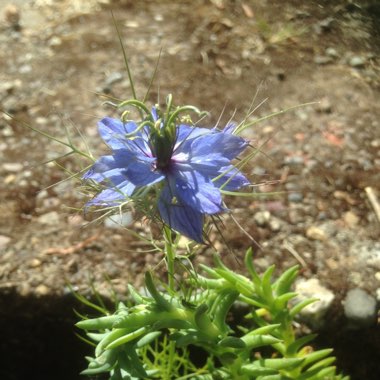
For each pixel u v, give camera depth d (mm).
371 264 201
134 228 209
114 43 277
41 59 272
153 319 143
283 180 224
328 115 248
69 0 302
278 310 159
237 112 247
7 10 298
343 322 190
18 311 198
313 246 206
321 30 287
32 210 218
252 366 154
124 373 149
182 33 282
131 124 136
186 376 166
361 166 230
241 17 292
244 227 210
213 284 155
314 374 164
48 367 210
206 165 131
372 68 271
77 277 198
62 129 242
